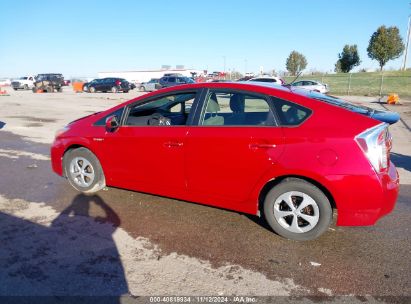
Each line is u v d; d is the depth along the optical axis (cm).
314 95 359
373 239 346
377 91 3058
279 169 326
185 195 389
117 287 269
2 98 2488
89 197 456
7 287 267
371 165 303
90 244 334
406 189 502
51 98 2508
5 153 725
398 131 1045
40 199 449
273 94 344
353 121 315
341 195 310
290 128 327
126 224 378
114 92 3350
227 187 358
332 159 309
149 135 394
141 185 418
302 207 330
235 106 359
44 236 349
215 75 5709
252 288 268
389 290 265
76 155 461
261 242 339
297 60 7025
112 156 429
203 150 360
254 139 335
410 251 323
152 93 408
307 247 330
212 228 369
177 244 335
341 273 287
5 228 366
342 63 6397
